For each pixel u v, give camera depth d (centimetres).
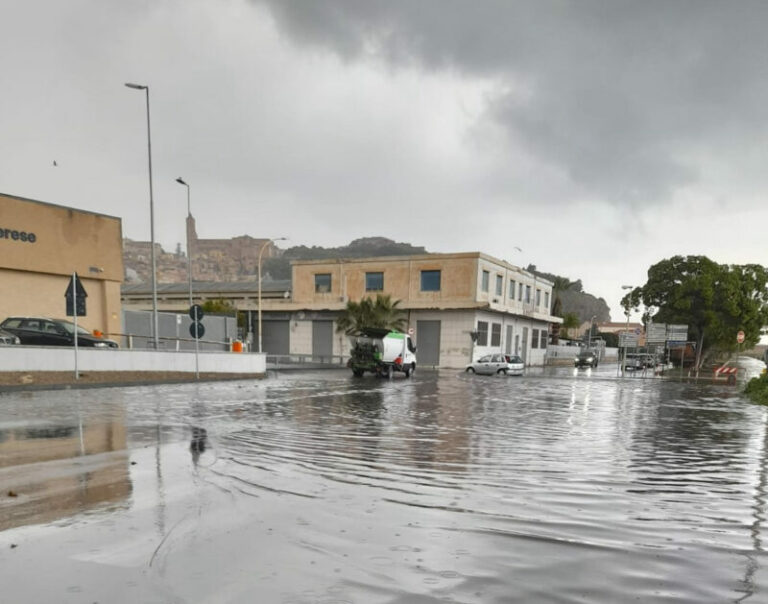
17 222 2106
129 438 706
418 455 652
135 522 369
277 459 601
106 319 2498
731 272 3644
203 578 279
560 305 6238
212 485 475
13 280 2125
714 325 3556
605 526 387
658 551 338
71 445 650
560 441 791
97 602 250
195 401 1215
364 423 936
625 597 269
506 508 427
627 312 4122
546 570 301
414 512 410
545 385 2223
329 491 467
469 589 273
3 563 295
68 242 2311
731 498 483
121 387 1548
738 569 311
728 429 990
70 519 373
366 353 2430
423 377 2658
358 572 292
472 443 754
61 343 1709
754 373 4219
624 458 667
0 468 523
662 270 3850
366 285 4197
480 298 3869
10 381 1350
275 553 317
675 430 958
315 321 4356
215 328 3112
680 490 507
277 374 2500
